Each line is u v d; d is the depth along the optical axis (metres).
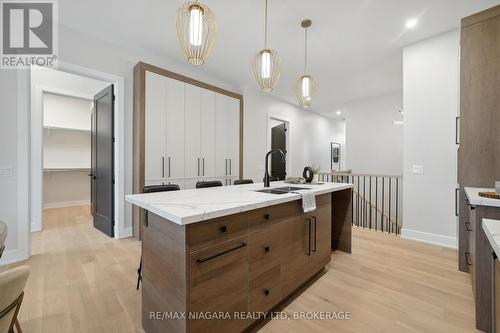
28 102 2.47
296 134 6.28
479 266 1.48
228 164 4.27
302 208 1.87
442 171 2.91
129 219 3.26
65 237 3.22
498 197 1.48
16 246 2.41
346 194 2.75
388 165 5.38
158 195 1.69
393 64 3.73
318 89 4.95
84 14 2.52
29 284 1.97
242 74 4.16
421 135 3.05
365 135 5.70
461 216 2.23
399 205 5.23
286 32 2.84
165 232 1.24
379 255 2.65
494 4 2.29
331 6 2.37
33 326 1.47
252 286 1.42
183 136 3.51
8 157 2.36
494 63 2.05
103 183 3.44
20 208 2.43
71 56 2.76
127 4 2.36
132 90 3.26
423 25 2.69
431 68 2.96
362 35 2.90
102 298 1.78
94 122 3.79
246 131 4.75
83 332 1.43
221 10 2.43
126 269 2.26
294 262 1.79
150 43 3.11
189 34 1.71
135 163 3.15
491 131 2.06
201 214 1.09
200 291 1.13
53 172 5.29
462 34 2.19
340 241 2.79
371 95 5.40
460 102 2.20
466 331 1.46
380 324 1.52
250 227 1.40
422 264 2.41
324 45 3.14
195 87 3.68
